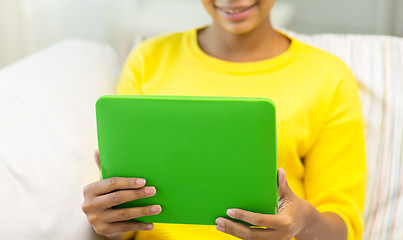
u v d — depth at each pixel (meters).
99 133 0.76
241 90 0.99
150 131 0.74
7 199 0.80
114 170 0.78
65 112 1.02
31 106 0.98
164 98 0.73
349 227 0.94
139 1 1.96
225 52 1.03
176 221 0.80
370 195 1.11
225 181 0.75
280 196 0.81
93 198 0.79
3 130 0.89
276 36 1.04
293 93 0.98
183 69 1.05
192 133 0.73
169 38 1.11
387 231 1.08
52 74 1.13
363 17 1.95
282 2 1.99
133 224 0.82
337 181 0.97
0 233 0.78
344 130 0.99
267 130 0.72
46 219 0.83
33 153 0.88
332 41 1.24
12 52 1.87
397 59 1.20
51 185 0.87
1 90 1.01
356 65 1.20
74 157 0.94
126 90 1.09
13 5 1.83
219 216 0.78
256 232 0.77
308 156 1.01
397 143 1.13
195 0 1.97
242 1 0.93
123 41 1.80
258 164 0.74
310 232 0.86
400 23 1.93
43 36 1.88
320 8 1.97
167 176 0.76
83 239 0.88
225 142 0.73
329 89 0.99
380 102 1.16
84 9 1.90
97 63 1.26
